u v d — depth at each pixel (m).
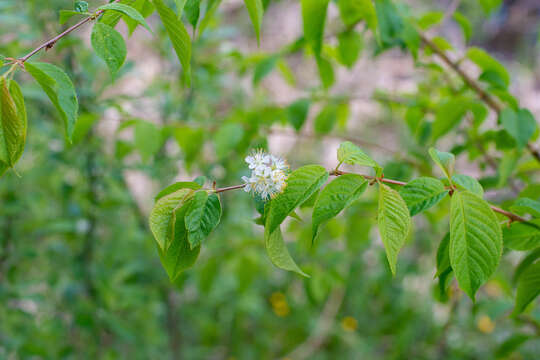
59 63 0.99
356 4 0.73
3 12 0.98
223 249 1.09
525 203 0.58
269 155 0.57
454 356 1.23
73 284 1.03
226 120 0.92
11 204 1.04
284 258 0.55
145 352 1.22
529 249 0.57
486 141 0.83
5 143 0.52
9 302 1.10
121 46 0.54
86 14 0.54
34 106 1.01
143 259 1.20
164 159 1.11
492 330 1.27
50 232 1.05
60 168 1.12
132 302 1.12
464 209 0.53
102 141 1.08
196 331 1.51
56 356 1.07
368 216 0.97
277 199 0.53
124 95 1.03
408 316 1.36
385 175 0.90
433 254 1.42
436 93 1.11
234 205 1.17
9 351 1.00
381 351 1.51
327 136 0.99
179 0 0.55
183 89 1.15
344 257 1.09
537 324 0.82
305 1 0.65
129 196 1.10
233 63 1.14
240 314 1.44
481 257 0.53
